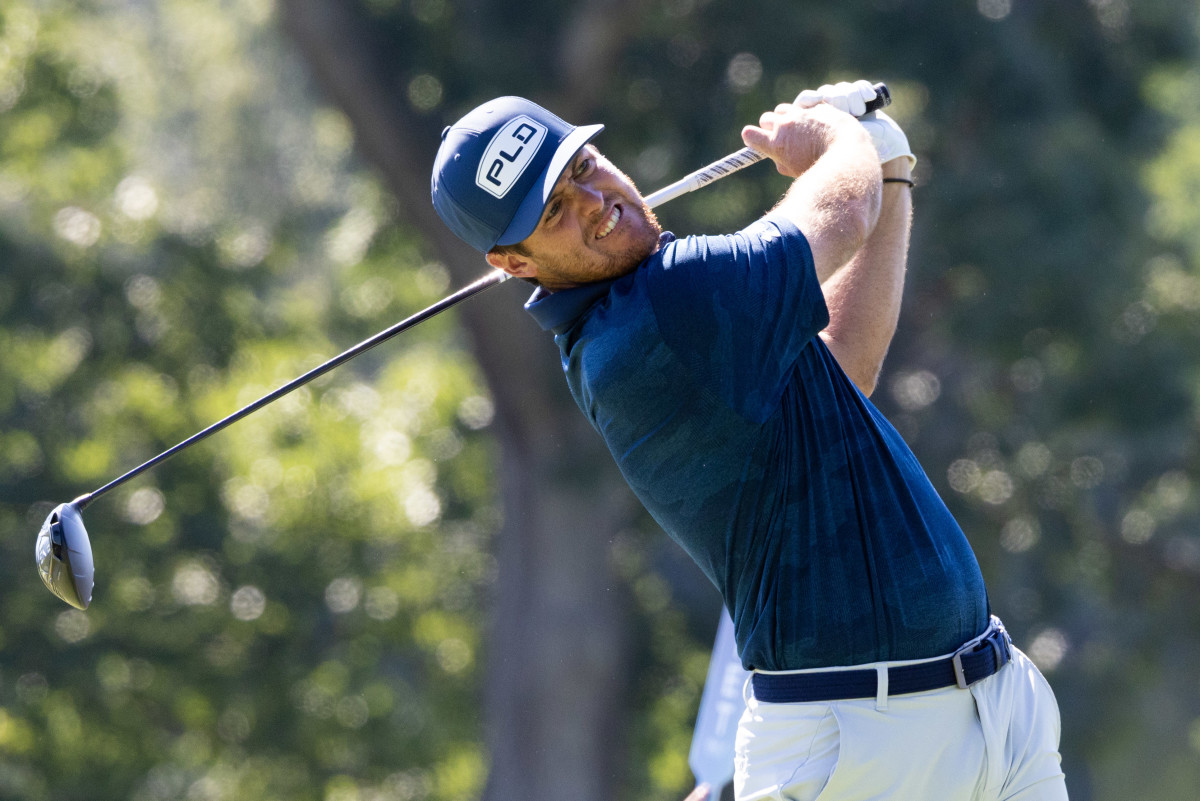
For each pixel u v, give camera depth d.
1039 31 55.06
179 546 60.56
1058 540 68.00
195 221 61.12
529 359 53.41
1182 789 85.25
